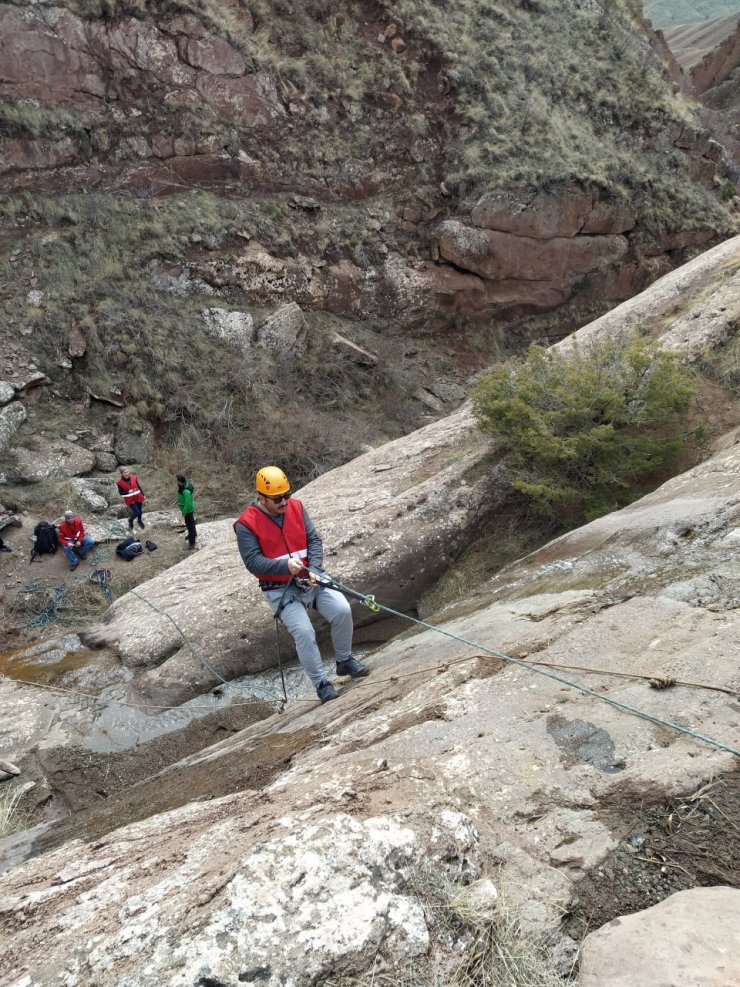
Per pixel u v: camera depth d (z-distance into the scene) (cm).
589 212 2061
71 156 1744
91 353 1554
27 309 1550
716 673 319
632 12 3234
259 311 1805
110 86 1792
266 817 265
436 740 312
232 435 1588
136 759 623
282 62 1978
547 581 514
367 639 745
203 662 708
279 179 1938
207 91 1883
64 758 623
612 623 396
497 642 421
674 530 493
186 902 211
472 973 206
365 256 1952
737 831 241
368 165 2034
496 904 221
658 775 261
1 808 564
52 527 1198
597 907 222
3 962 221
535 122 2122
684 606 396
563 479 721
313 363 1800
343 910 205
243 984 187
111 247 1694
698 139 2406
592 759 284
